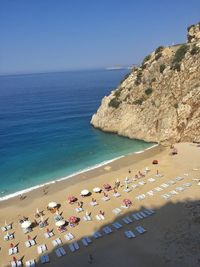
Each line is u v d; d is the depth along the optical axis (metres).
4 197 47.94
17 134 88.00
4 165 62.41
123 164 58.84
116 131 82.31
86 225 37.56
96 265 30.09
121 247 32.44
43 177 55.56
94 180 51.94
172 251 30.88
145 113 74.94
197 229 34.09
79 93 197.38
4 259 32.50
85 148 71.88
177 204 40.38
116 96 84.62
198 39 79.00
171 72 70.75
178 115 67.12
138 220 37.25
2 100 175.75
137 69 85.38
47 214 41.44
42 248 33.53
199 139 65.88
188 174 50.31
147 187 46.75
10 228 38.66
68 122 101.75
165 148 66.94
